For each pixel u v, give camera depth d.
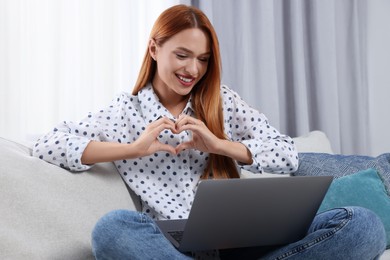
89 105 2.43
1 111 2.26
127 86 2.52
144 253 1.29
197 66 1.73
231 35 2.74
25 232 1.39
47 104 2.36
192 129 1.65
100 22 2.46
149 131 1.62
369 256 1.40
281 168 1.81
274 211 1.34
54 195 1.48
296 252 1.37
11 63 2.27
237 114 1.87
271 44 2.77
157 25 1.74
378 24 3.21
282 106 2.91
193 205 1.25
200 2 2.64
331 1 2.93
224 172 1.79
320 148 2.40
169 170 1.73
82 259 1.46
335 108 2.92
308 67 2.99
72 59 2.40
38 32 2.34
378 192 2.03
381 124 3.22
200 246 1.33
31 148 1.64
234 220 1.31
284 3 2.94
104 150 1.59
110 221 1.31
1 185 1.41
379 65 3.21
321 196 1.38
